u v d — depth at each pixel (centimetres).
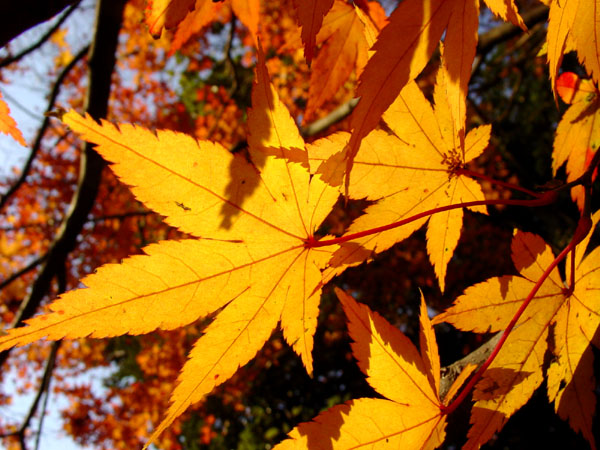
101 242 141
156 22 16
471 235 152
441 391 17
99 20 50
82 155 62
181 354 139
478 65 62
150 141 14
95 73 53
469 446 15
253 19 19
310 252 15
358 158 17
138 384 144
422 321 16
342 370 140
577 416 16
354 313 16
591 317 16
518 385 16
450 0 14
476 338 125
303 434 15
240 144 99
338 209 133
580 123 19
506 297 16
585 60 14
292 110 129
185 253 14
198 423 146
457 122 14
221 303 15
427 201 17
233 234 15
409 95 17
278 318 15
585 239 16
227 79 155
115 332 14
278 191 15
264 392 142
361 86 13
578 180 16
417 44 13
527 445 101
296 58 114
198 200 14
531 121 146
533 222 140
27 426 72
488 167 142
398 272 149
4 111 15
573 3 14
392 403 15
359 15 17
